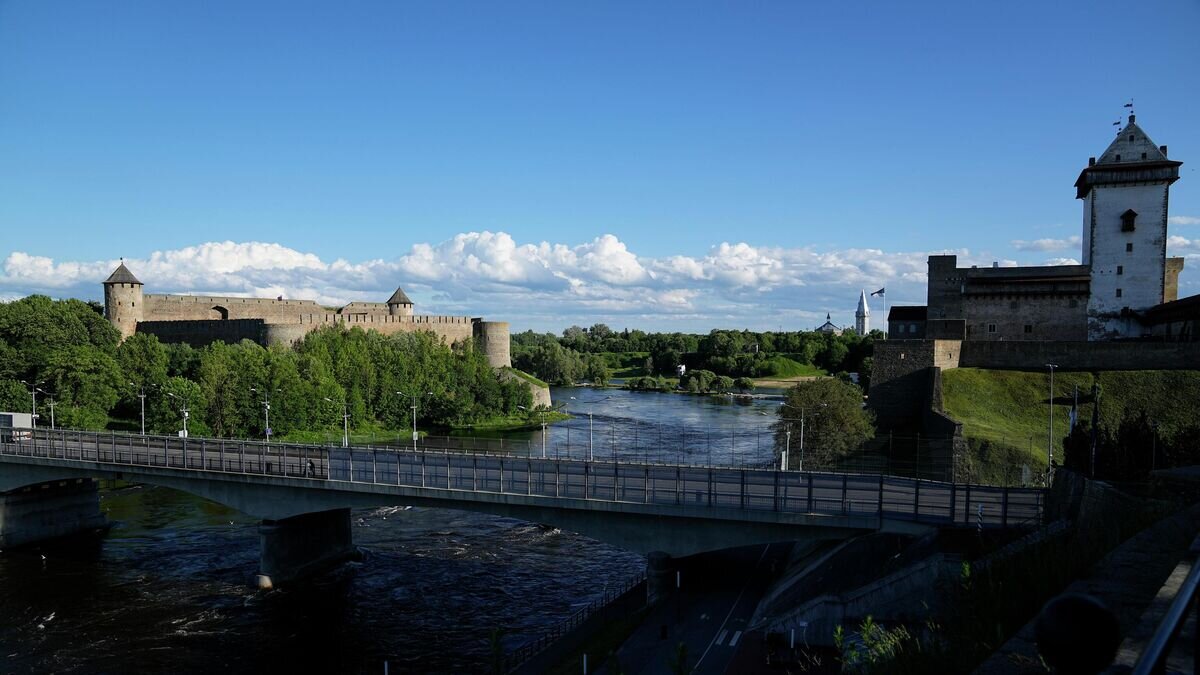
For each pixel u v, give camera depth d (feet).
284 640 185.98
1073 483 143.43
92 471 248.11
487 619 199.82
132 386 435.12
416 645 184.03
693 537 181.47
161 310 611.47
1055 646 12.71
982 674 27.27
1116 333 338.95
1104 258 340.59
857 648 65.72
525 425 542.57
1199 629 15.48
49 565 239.09
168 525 283.38
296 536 230.07
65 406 399.24
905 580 135.44
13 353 430.20
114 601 209.97
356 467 240.32
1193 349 278.46
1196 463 153.17
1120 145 340.39
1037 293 347.97
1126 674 20.89
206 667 171.32
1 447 271.90
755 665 136.46
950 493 175.73
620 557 250.98
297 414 455.22
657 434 486.38
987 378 300.40
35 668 168.96
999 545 140.97
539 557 250.37
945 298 371.15
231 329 563.07
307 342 531.09
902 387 321.52
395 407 520.42
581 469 230.07
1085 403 272.31
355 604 209.77
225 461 249.96
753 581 201.46
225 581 226.17
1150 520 63.87
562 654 163.43
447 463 212.23
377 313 655.76
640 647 154.61
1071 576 50.31
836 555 182.29
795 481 208.64
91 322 497.46
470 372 564.30
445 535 276.41
